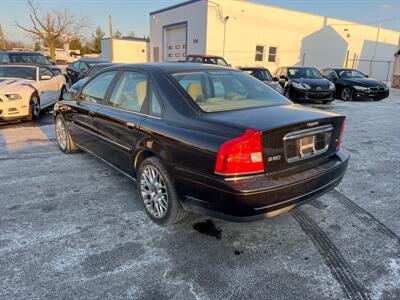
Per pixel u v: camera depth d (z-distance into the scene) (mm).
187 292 2146
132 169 3293
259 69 12297
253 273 2344
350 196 3656
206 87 3020
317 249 2646
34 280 2223
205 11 17734
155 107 2943
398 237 2842
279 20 20609
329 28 23469
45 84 8727
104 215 3143
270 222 3064
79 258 2473
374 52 27641
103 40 35656
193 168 2443
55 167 4477
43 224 2955
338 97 13758
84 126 4223
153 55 23906
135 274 2311
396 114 9727
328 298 2111
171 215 2787
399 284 2244
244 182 2230
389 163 4852
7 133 6539
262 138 2236
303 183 2467
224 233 2863
